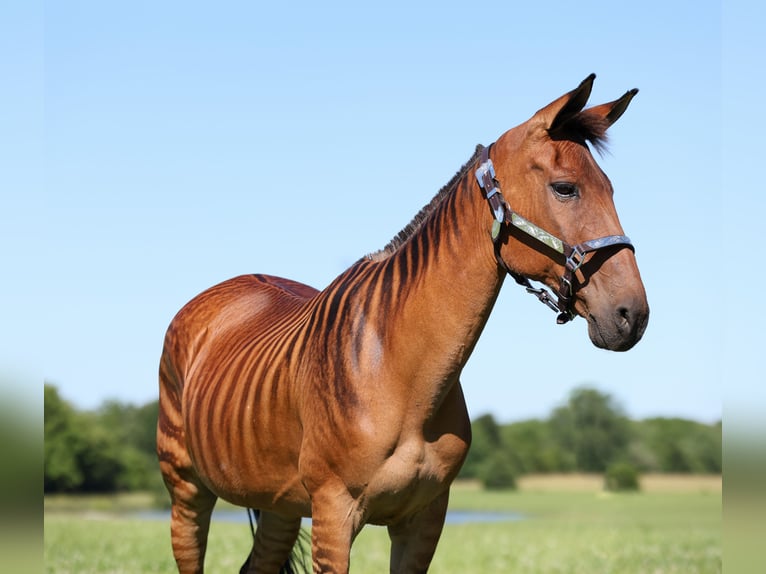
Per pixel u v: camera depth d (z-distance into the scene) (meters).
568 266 4.64
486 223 4.93
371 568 10.41
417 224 5.55
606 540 14.15
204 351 6.84
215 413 6.12
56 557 10.72
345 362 5.15
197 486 7.00
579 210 4.65
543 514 24.94
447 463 5.22
